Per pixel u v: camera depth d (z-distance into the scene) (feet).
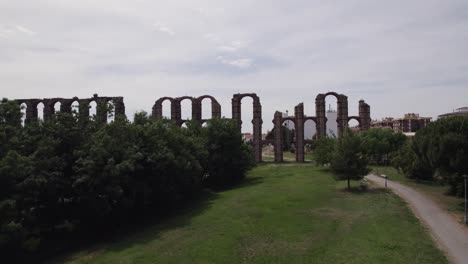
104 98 345.72
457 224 111.24
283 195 167.43
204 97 352.90
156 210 159.74
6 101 107.55
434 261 83.35
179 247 102.89
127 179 124.26
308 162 336.29
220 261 90.43
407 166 206.49
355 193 164.14
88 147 120.16
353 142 173.68
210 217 136.36
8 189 95.20
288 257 90.84
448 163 136.67
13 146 106.42
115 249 106.73
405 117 650.02
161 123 168.86
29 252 107.34
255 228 116.88
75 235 125.08
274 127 349.20
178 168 154.61
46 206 118.73
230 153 225.35
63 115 126.52
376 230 105.60
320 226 114.42
